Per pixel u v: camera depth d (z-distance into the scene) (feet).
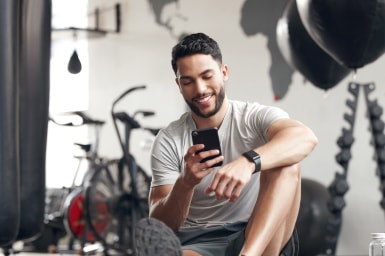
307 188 21.36
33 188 14.69
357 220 22.74
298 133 8.99
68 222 22.80
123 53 28.81
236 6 25.90
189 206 9.51
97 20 29.32
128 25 28.63
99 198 21.65
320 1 14.40
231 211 9.66
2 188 13.71
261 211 8.80
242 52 25.67
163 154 9.87
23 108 14.39
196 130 8.90
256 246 8.61
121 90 28.86
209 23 26.50
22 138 14.44
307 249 20.89
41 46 14.57
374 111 19.80
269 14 25.16
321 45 15.21
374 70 22.36
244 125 9.55
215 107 9.32
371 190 22.49
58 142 30.07
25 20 14.37
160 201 9.46
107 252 22.26
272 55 25.00
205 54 9.12
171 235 8.23
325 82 17.66
